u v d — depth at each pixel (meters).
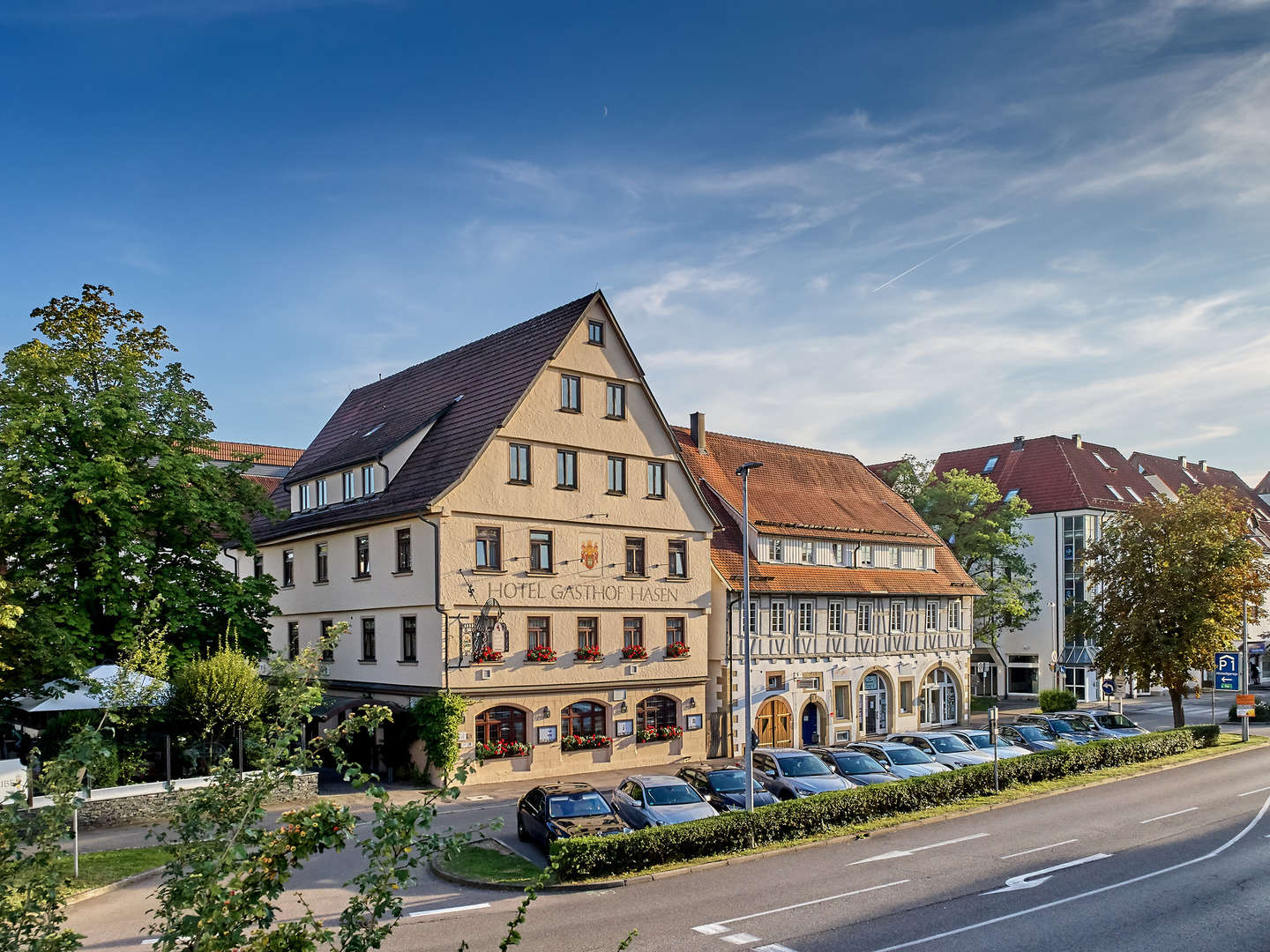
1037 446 68.12
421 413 36.66
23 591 25.86
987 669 62.34
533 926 15.24
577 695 32.91
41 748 25.69
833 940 14.41
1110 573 42.81
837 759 27.28
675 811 21.53
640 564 35.38
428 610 30.53
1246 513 42.19
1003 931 14.77
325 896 17.53
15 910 7.79
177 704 24.38
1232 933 14.61
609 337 35.19
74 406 27.95
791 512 42.75
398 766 30.95
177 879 7.50
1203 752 35.03
